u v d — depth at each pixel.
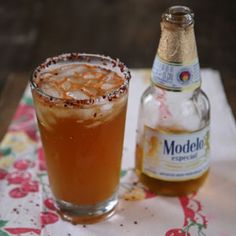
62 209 0.54
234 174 0.59
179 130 0.54
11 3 1.34
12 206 0.55
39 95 0.49
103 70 0.54
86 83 0.52
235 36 1.19
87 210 0.53
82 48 1.16
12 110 0.69
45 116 0.49
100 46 1.16
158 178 0.55
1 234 0.52
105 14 1.28
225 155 0.61
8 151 0.62
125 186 0.58
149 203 0.56
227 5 1.32
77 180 0.51
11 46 1.17
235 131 0.64
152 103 0.55
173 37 0.50
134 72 0.75
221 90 0.70
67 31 1.22
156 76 0.53
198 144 0.54
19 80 0.74
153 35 1.20
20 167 0.60
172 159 0.54
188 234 0.52
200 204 0.55
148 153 0.55
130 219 0.54
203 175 0.56
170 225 0.53
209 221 0.53
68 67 0.54
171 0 1.34
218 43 1.16
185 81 0.52
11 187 0.58
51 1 1.34
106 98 0.48
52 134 0.50
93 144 0.49
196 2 1.33
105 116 0.49
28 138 0.64
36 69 0.52
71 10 1.30
